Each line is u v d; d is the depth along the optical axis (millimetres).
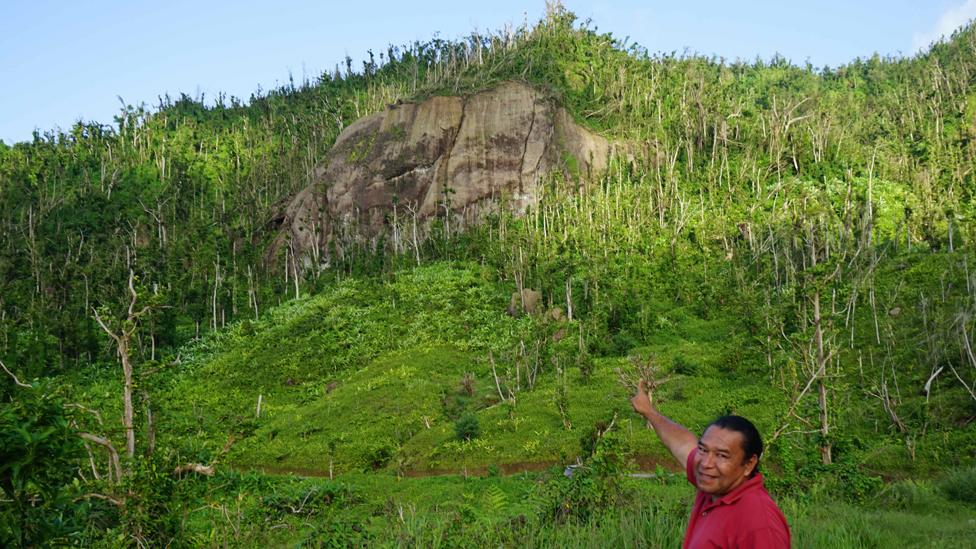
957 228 67500
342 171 99875
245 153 124812
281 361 64250
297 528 16234
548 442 38594
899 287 54781
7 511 4930
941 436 34125
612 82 108875
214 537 11930
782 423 23844
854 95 138375
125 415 12492
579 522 8516
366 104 127625
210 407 46000
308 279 87438
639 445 34438
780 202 80125
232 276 87750
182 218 105062
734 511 3014
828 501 17172
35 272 85062
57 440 5180
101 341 69250
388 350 63438
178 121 141625
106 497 10742
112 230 99875
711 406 40438
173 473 12234
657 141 94812
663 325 60312
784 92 139125
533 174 92750
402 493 30953
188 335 77500
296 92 154500
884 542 8305
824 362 27688
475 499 23734
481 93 97750
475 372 55844
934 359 42469
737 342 48781
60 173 114438
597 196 86125
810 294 29812
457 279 76000
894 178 86375
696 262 72562
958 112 101438
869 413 38875
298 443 45969
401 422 47125
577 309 65438
